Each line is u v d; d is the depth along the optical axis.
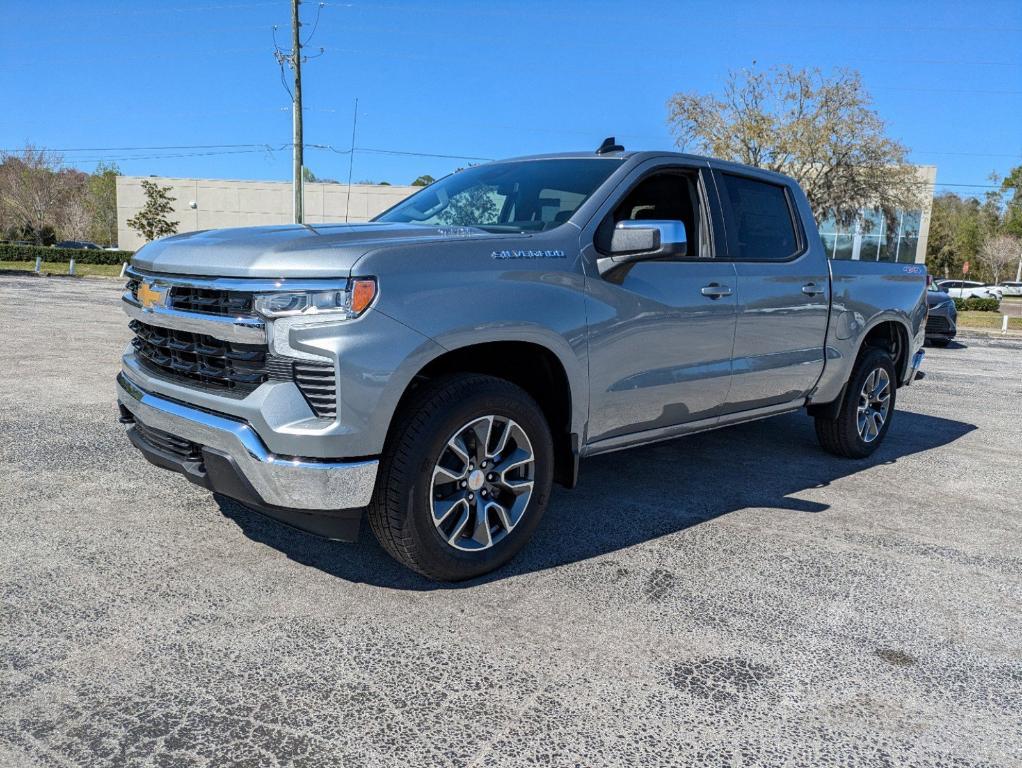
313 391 2.83
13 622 2.83
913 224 40.38
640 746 2.28
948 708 2.55
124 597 3.06
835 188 38.09
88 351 9.41
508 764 2.17
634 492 4.73
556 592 3.27
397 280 2.92
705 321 4.12
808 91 37.09
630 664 2.73
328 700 2.44
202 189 51.69
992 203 92.44
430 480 3.06
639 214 4.05
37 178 69.44
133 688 2.46
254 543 3.64
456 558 3.22
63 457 4.87
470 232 3.44
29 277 30.95
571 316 3.45
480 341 3.13
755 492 4.83
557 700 2.49
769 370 4.63
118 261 50.88
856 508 4.61
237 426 2.88
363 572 3.38
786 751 2.29
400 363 2.89
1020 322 28.00
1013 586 3.57
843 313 5.17
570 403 3.54
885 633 3.06
